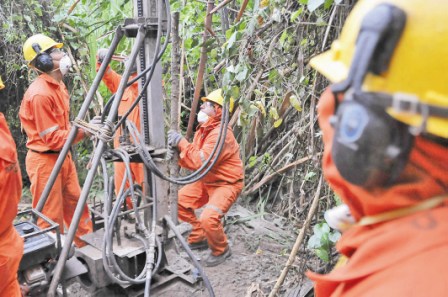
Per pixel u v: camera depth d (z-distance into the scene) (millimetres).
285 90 3145
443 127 574
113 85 4566
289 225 4500
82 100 5816
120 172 4352
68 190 4008
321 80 2725
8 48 5375
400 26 587
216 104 3762
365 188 635
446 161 584
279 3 2598
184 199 4031
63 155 3062
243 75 2809
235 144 3877
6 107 5559
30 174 3818
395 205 632
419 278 574
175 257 3451
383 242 640
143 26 2846
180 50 5367
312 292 2980
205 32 3564
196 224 4117
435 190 604
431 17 582
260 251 4062
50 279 2672
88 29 5973
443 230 597
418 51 582
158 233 3162
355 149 612
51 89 3781
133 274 3086
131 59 2826
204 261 3900
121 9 5500
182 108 5941
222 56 3043
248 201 5105
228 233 4465
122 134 3088
